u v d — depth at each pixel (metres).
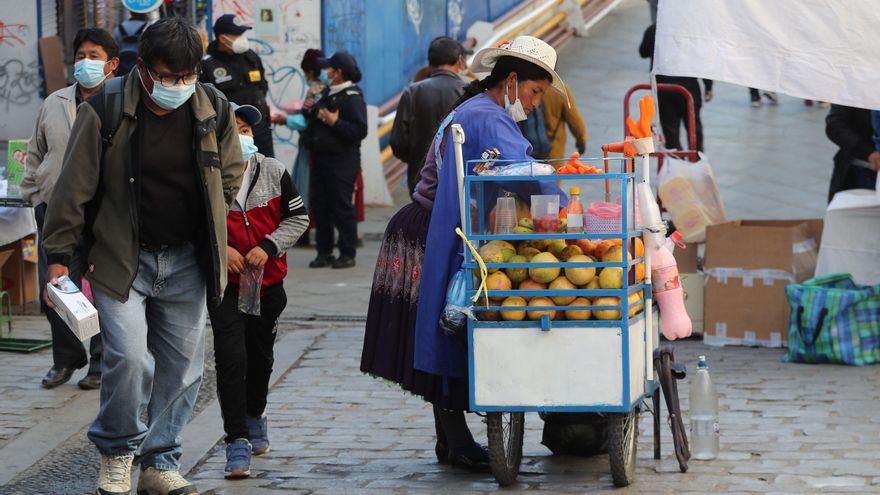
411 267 12.28
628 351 11.34
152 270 10.91
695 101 31.58
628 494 11.49
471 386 11.55
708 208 19.20
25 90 32.28
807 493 11.34
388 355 12.40
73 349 16.33
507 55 12.02
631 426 11.78
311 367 17.41
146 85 10.47
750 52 16.56
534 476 12.27
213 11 33.53
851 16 16.12
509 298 11.48
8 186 18.38
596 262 11.34
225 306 12.39
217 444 13.80
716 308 18.62
